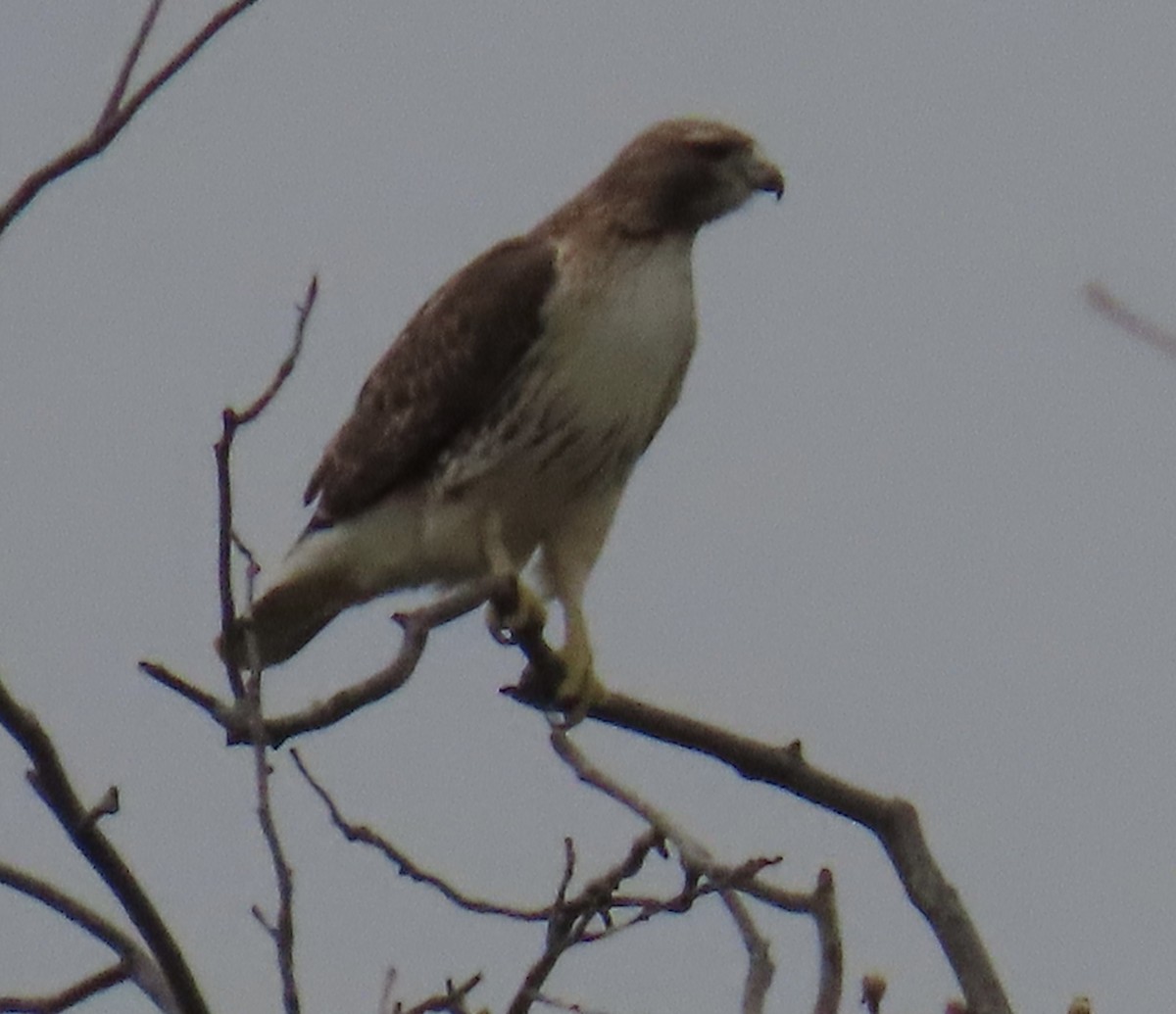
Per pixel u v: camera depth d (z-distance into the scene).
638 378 12.40
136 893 7.91
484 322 12.35
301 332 7.58
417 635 8.98
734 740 9.80
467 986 7.89
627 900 8.03
